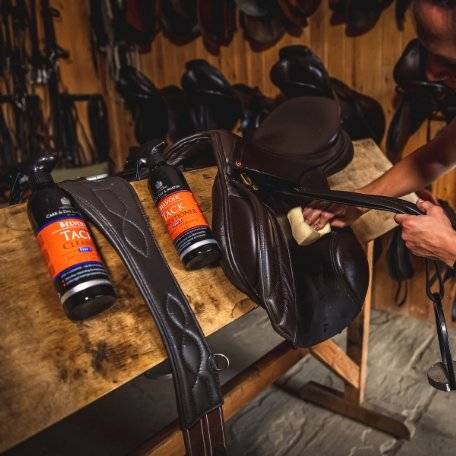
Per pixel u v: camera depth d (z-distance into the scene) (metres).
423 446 1.37
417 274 2.07
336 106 1.09
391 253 2.06
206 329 0.78
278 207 0.89
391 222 1.34
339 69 2.04
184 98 2.48
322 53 2.06
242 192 0.79
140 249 0.73
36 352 0.61
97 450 1.43
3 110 2.61
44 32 2.71
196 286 0.81
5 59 2.57
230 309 0.83
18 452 1.43
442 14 0.68
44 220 0.61
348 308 0.91
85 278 0.59
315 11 2.02
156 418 1.57
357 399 1.48
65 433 1.51
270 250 0.75
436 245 0.83
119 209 0.75
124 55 2.78
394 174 1.16
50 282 0.68
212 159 1.07
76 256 0.59
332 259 0.93
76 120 2.91
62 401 0.60
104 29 2.80
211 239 0.73
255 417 1.54
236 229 0.75
